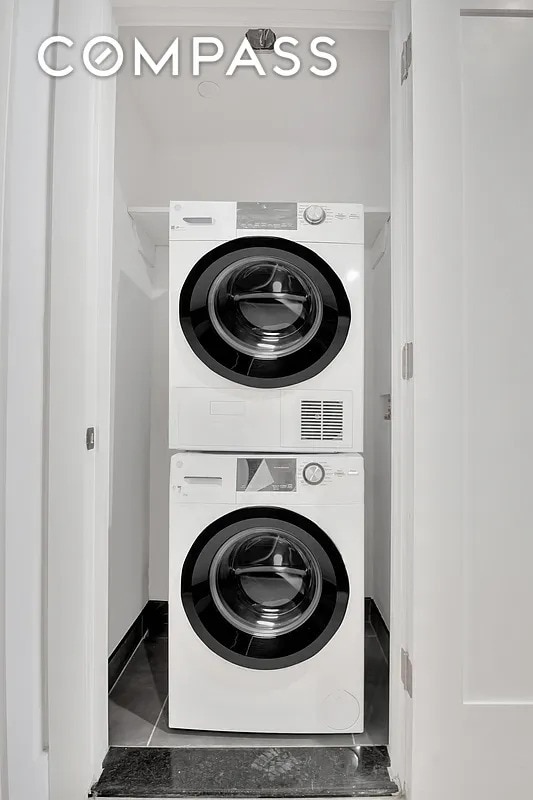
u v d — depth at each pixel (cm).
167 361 298
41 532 155
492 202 166
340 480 197
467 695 165
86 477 173
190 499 197
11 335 143
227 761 182
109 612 230
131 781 172
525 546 165
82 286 171
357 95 259
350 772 177
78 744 166
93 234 178
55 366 156
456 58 167
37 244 152
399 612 179
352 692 194
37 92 152
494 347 165
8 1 140
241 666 195
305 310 210
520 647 165
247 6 183
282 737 196
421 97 166
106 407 184
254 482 197
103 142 182
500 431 165
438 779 164
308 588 205
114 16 188
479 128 167
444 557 164
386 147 277
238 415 202
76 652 166
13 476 144
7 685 142
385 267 266
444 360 165
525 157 167
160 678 241
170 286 202
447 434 164
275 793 168
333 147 303
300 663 194
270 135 296
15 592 145
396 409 181
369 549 304
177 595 197
